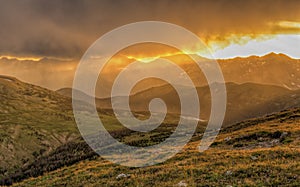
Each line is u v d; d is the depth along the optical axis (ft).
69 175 142.72
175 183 93.40
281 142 143.33
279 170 89.20
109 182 109.50
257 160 108.17
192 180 92.99
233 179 88.12
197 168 107.34
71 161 229.86
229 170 97.60
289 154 107.96
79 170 153.58
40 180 150.82
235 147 155.02
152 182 99.25
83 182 118.93
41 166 293.02
